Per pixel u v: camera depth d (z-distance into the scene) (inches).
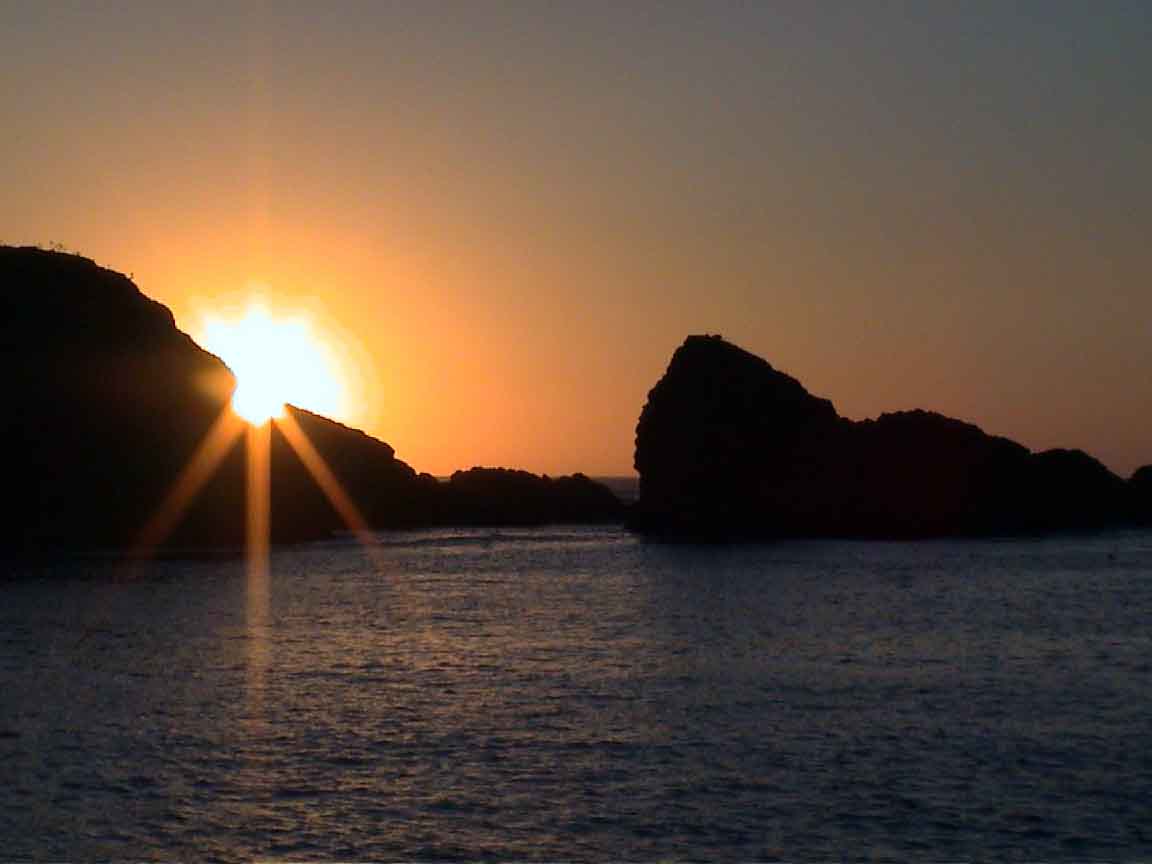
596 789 1070.4
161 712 1353.3
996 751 1190.3
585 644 1871.3
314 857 913.5
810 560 3654.0
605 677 1574.8
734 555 3860.7
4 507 3747.5
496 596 2581.2
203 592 2625.5
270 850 927.0
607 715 1344.7
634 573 3191.4
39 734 1250.6
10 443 3855.8
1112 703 1407.5
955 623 2118.6
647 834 960.9
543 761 1154.7
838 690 1488.7
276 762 1148.5
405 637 1940.2
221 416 4512.8
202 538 4126.5
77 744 1210.6
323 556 3713.1
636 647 1840.6
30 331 4178.2
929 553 3932.1
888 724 1302.9
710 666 1660.9
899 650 1808.6
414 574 3120.1
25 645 1836.9
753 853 922.7
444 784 1083.3
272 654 1756.9
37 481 3850.9
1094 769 1126.4
